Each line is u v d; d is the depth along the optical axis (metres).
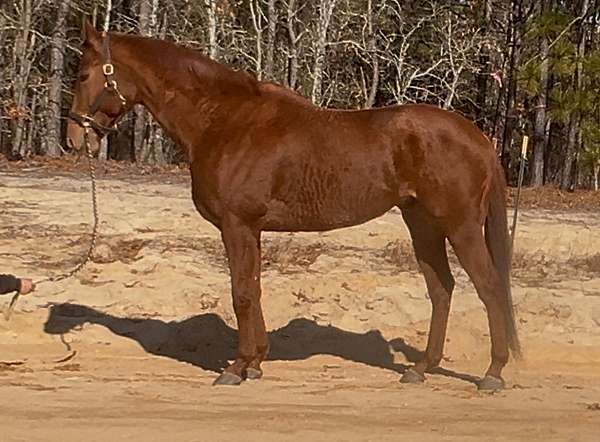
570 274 14.77
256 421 7.71
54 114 33.91
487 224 9.12
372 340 11.10
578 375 10.09
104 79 9.40
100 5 38.09
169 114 9.34
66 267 13.71
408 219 9.47
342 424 7.70
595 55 30.80
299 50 36.78
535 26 30.95
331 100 38.66
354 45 36.44
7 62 38.66
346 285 13.00
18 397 8.39
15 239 15.48
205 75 9.30
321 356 10.59
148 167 29.03
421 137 8.91
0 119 36.12
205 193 9.21
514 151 41.22
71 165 27.88
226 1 35.81
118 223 17.05
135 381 9.21
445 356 10.77
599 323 12.08
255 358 9.39
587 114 32.12
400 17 36.22
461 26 37.53
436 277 9.53
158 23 37.25
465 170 8.90
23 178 23.72
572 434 7.58
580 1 36.38
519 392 9.12
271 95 9.29
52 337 10.88
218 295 12.43
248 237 9.12
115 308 11.95
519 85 33.19
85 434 7.16
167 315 11.86
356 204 9.04
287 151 9.01
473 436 7.44
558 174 39.75
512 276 14.40
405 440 7.26
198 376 9.55
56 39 34.31
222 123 9.21
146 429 7.35
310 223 9.15
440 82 39.19
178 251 14.93
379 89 39.81
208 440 7.10
